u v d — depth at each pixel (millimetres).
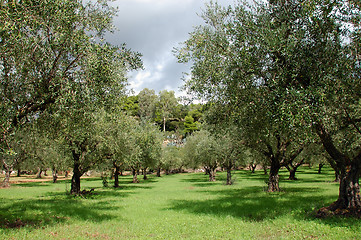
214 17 12945
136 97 108938
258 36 11266
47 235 10000
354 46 11258
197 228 11477
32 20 9812
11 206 17000
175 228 11602
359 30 11008
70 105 10719
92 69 10664
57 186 38000
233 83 11867
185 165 74000
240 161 38312
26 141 25812
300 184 33000
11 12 9445
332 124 13211
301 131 11320
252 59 11234
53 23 10539
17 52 10562
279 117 10250
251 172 69312
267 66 11641
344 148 15320
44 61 11234
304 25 11516
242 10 12125
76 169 24859
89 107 10953
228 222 12352
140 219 13672
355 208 11586
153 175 71812
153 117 102000
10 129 10438
